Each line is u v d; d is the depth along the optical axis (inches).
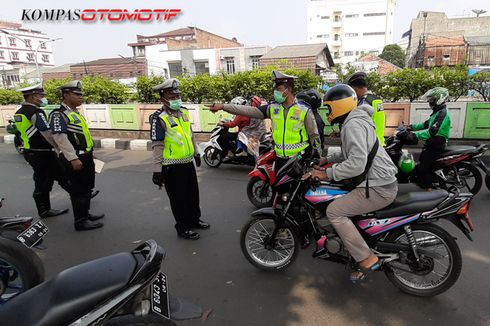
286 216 122.0
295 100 154.6
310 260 136.1
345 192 109.2
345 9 3385.8
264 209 126.5
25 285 106.7
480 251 136.2
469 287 113.8
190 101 399.9
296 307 108.7
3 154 379.2
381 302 108.9
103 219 185.8
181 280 126.4
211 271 131.8
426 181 185.0
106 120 430.9
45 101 205.3
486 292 111.1
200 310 79.8
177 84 149.0
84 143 168.1
